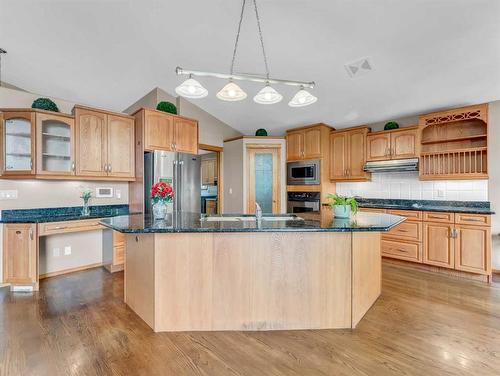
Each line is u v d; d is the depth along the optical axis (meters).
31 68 4.06
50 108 3.41
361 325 2.37
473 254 3.48
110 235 3.84
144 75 4.23
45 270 3.62
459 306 2.72
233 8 2.82
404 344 2.08
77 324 2.38
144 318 2.43
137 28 3.25
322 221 2.48
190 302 2.29
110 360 1.90
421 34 2.80
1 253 3.24
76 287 3.25
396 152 4.39
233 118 5.51
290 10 2.74
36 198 3.55
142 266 2.46
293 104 2.74
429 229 3.83
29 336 2.19
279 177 5.41
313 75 3.75
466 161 4.00
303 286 2.32
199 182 4.55
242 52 3.49
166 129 4.16
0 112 3.22
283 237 2.31
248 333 2.26
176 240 2.27
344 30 2.88
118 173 3.92
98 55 3.77
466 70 3.28
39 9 2.99
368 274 2.66
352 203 2.68
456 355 1.94
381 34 2.87
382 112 4.49
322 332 2.27
